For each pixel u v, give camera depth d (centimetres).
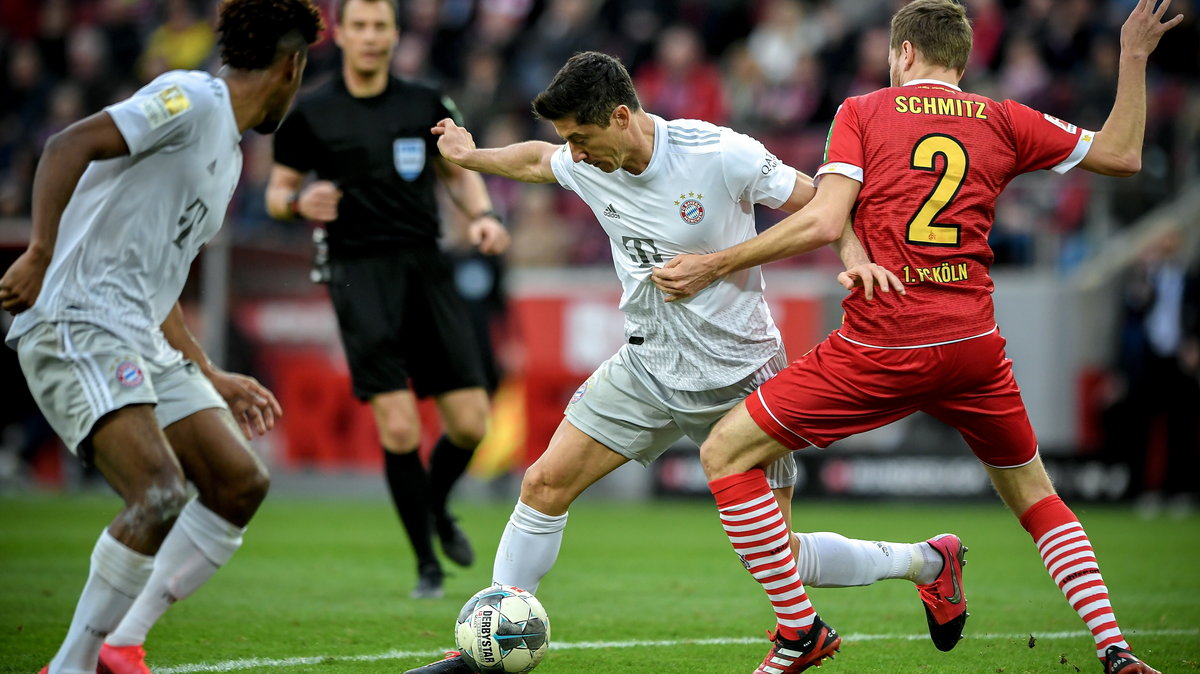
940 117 1501
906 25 1560
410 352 2398
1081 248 4731
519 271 4934
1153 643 1850
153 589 1471
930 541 1681
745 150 1520
